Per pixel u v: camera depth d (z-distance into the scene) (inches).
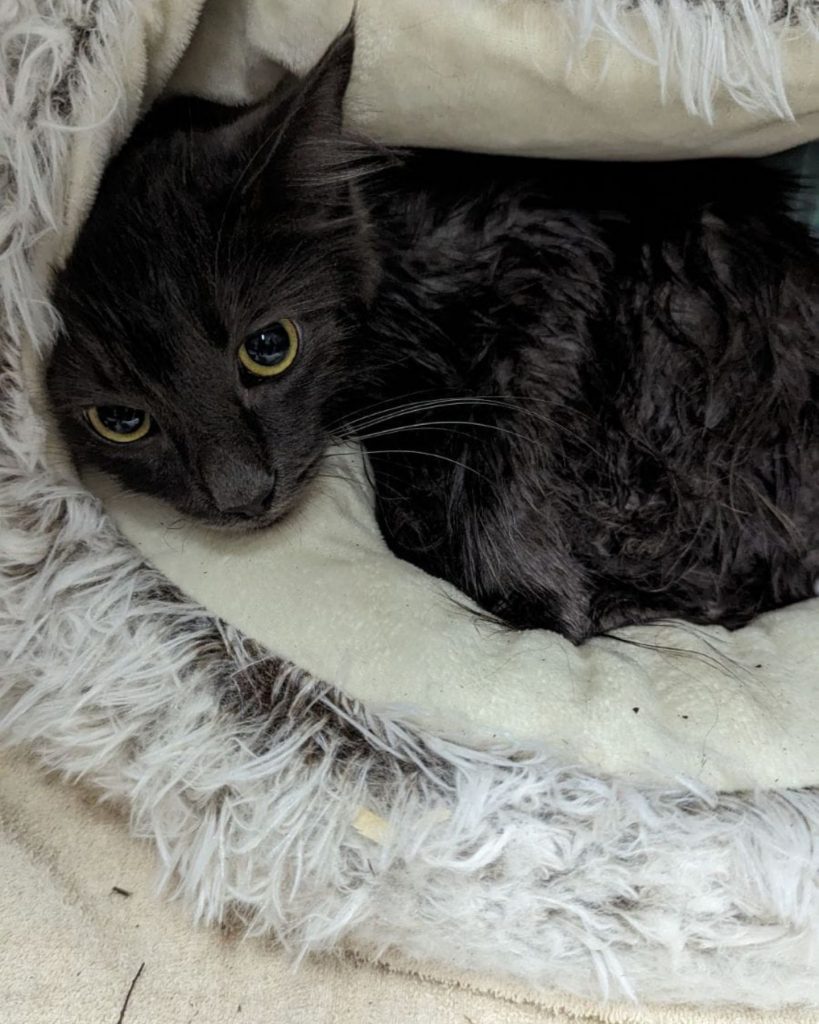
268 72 9.9
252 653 8.9
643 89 8.5
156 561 9.3
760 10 8.1
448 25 8.5
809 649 9.7
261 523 9.3
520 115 9.1
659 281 10.7
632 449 10.9
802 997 8.7
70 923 9.1
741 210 10.9
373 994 9.2
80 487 9.2
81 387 8.8
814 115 9.0
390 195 10.5
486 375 10.6
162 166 8.8
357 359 10.3
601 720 8.7
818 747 8.8
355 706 8.7
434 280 10.6
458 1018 9.2
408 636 9.0
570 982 8.9
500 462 10.6
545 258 10.6
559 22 8.3
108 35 8.1
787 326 11.0
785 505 11.2
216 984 9.0
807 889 8.3
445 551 10.7
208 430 8.8
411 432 10.8
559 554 10.7
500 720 8.7
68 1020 8.7
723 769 8.7
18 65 8.0
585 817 8.4
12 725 9.2
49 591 9.0
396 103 9.2
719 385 10.9
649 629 10.2
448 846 8.4
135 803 9.0
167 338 8.5
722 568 11.2
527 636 9.5
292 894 8.6
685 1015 9.1
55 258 8.6
